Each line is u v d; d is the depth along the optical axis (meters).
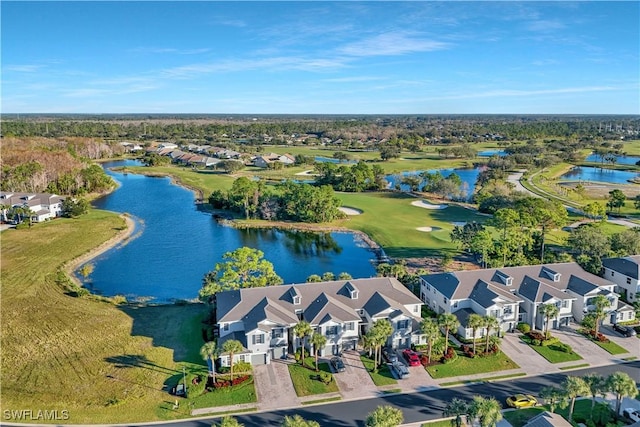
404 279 89.88
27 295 87.88
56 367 63.56
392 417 46.19
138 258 113.44
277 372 62.91
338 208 160.50
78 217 149.25
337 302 71.31
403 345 69.62
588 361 65.44
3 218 144.12
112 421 52.78
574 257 104.00
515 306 74.50
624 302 83.38
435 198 183.75
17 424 51.97
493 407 46.88
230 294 73.75
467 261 108.06
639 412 51.94
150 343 70.12
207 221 149.50
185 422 52.84
